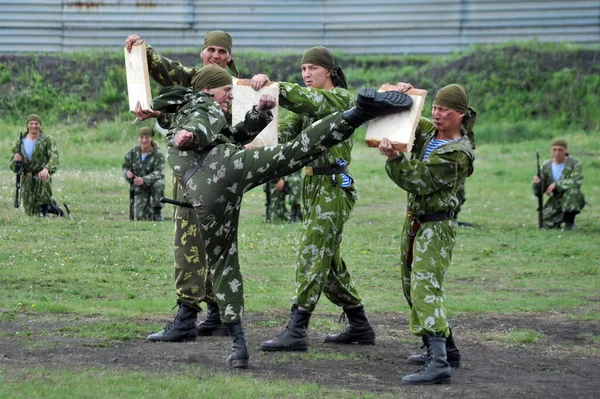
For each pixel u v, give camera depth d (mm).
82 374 9547
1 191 29047
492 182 35438
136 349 11070
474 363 11406
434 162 10086
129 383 9250
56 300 14281
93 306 13906
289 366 10633
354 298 12086
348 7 54188
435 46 53750
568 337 13227
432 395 9531
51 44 53625
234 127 10328
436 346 10117
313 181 11523
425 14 53594
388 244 22469
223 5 54000
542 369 11203
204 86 10195
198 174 9672
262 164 9523
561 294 16953
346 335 12203
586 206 30531
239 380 9641
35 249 19312
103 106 46281
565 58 50906
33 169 25188
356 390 9570
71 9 53531
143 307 13961
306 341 11555
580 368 11305
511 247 22594
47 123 44562
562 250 22188
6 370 9602
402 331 13242
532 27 53031
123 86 48219
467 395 9602
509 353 12094
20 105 46094
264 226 24750
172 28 53688
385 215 27656
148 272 17422
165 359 10594
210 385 9320
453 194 10297
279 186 25891
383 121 9680
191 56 52188
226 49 12633
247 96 10930
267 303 14750
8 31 53438
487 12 53219
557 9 52656
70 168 36250
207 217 9711
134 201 26141
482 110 48094
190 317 11703
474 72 50344
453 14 53438
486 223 27047
